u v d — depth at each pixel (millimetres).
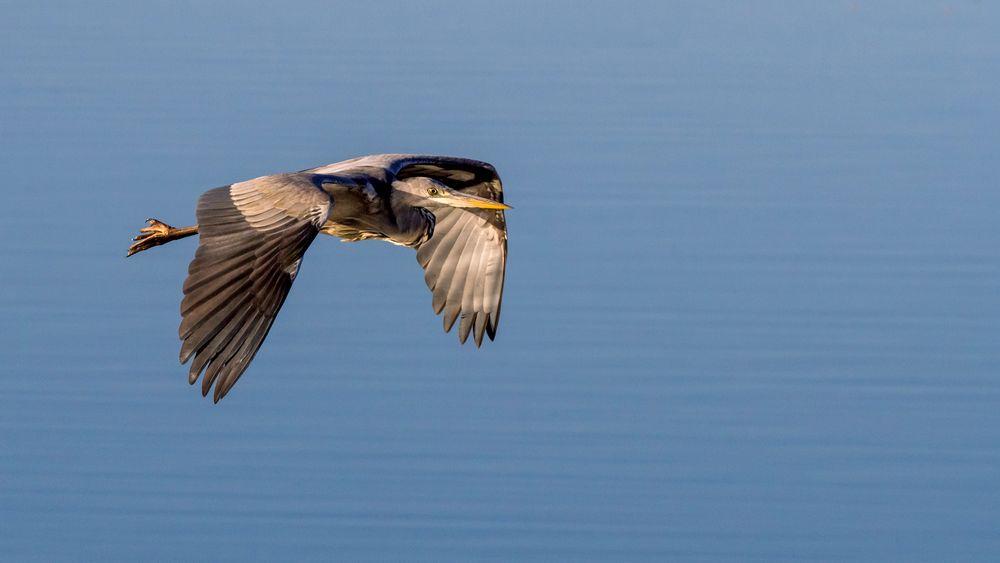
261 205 10914
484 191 14633
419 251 14891
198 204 10867
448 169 14406
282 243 10711
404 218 13883
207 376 10109
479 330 14969
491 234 14766
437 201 13969
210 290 10352
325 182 11828
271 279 10570
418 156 14023
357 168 13328
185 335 10164
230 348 10258
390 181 13453
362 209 13266
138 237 13531
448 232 14859
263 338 10391
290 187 11023
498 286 14859
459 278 14938
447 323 15016
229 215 10828
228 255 10562
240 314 10367
